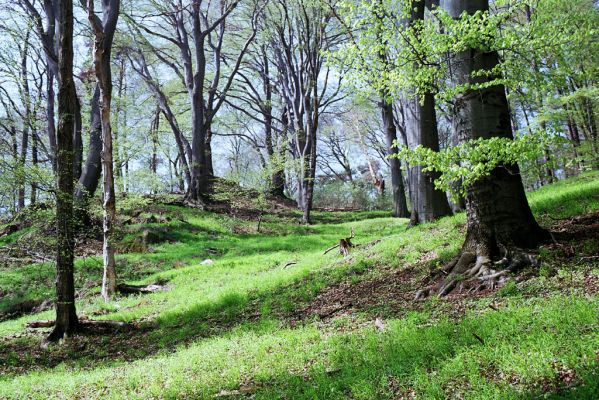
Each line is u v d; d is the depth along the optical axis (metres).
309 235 23.61
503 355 4.17
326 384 4.72
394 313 7.18
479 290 6.80
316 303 9.52
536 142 6.19
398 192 30.67
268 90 40.84
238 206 32.66
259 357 6.33
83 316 11.94
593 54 10.72
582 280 5.78
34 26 21.50
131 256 19.02
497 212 7.38
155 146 33.66
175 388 5.61
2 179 10.48
